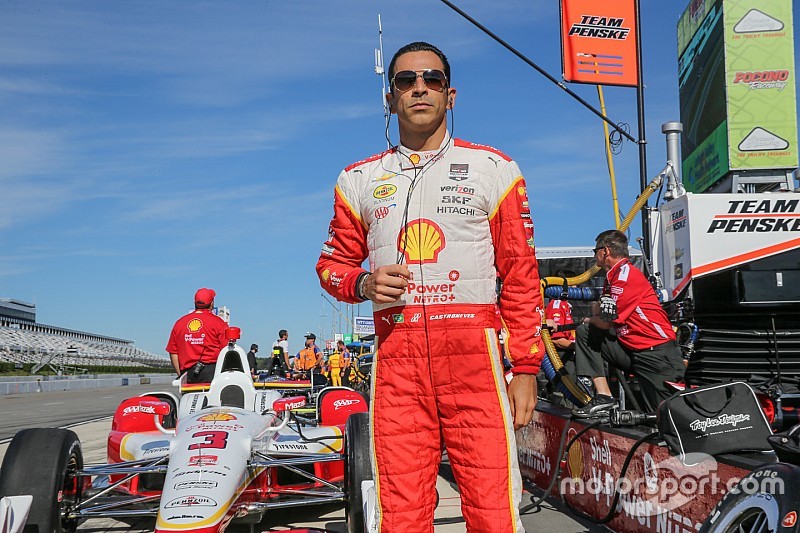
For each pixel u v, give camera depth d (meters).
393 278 2.12
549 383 6.73
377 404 2.27
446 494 6.24
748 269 5.11
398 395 2.24
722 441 3.35
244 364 5.76
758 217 5.16
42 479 4.01
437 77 2.32
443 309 2.21
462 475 2.19
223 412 5.05
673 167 6.45
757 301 4.96
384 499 2.22
